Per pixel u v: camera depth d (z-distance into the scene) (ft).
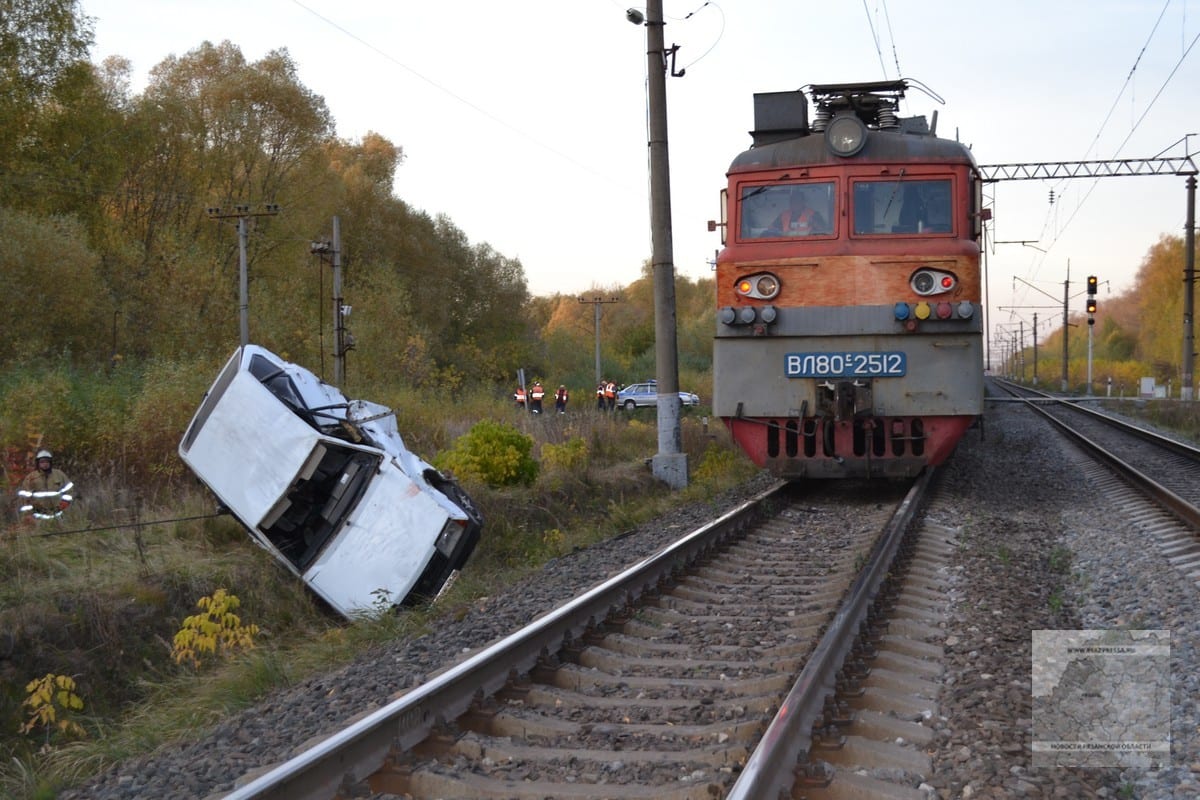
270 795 13.32
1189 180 125.59
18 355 86.58
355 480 36.32
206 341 111.96
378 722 15.39
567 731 16.84
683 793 13.99
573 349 254.06
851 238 40.42
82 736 26.32
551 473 53.21
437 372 142.20
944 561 29.68
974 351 39.27
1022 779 14.37
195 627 29.66
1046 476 54.54
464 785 14.65
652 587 26.96
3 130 105.40
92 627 30.53
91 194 115.34
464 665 18.10
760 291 40.93
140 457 51.19
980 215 41.27
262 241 149.59
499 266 235.20
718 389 41.47
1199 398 148.36
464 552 34.81
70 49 109.60
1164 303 279.08
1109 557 30.66
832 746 15.25
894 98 44.91
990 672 19.45
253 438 35.88
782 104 43.11
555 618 21.44
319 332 125.80
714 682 19.19
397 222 202.59
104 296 105.19
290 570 35.58
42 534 38.45
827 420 41.16
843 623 20.35
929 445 40.37
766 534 36.40
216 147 147.64
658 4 54.95
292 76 154.81
